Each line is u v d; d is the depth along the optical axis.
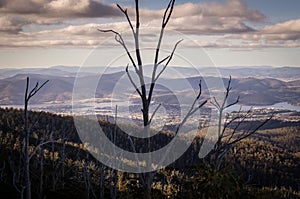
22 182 15.31
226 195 5.48
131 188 8.29
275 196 6.25
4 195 13.72
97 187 14.23
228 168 5.66
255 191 5.95
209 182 5.45
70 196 13.72
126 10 3.35
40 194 14.05
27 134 7.32
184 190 5.85
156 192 6.17
